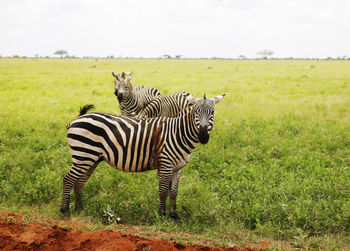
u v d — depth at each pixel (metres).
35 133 8.95
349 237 4.51
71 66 37.34
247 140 8.59
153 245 3.74
